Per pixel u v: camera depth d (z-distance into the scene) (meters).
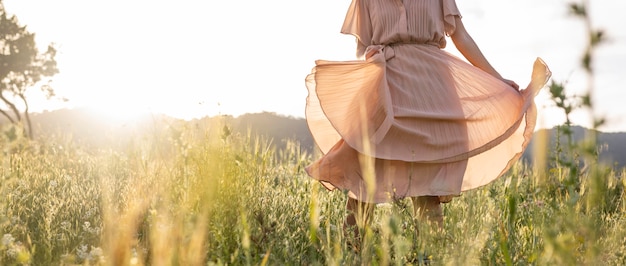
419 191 3.34
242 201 2.76
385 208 3.30
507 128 3.56
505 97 3.58
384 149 3.38
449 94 3.52
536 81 3.53
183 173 3.00
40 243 2.83
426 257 2.51
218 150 2.79
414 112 3.42
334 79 3.56
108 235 2.54
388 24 3.61
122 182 4.16
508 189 3.56
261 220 2.75
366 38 3.77
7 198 3.27
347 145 3.46
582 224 1.63
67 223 3.01
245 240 2.28
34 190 4.07
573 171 1.59
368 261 2.32
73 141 6.16
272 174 4.46
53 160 5.61
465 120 3.48
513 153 3.61
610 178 4.36
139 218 2.98
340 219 3.40
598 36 1.14
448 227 2.71
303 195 3.93
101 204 3.52
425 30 3.59
